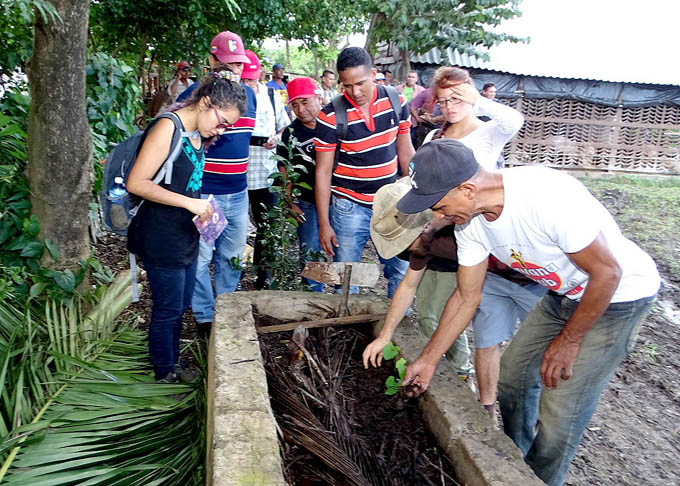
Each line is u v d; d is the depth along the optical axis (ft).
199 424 7.96
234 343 7.89
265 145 13.48
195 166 8.65
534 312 7.90
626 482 9.02
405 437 7.18
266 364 8.16
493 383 9.29
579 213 5.62
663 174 38.42
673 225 25.26
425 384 7.27
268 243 11.85
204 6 29.53
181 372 9.79
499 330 8.92
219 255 12.02
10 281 10.09
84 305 11.19
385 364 8.74
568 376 6.39
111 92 15.96
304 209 12.82
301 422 6.91
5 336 8.68
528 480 5.76
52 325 9.93
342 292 9.44
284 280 11.77
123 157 8.45
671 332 14.84
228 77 8.67
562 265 6.38
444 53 34.27
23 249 10.23
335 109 10.53
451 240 8.05
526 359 7.82
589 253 5.64
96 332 10.28
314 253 11.64
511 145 36.88
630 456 9.68
